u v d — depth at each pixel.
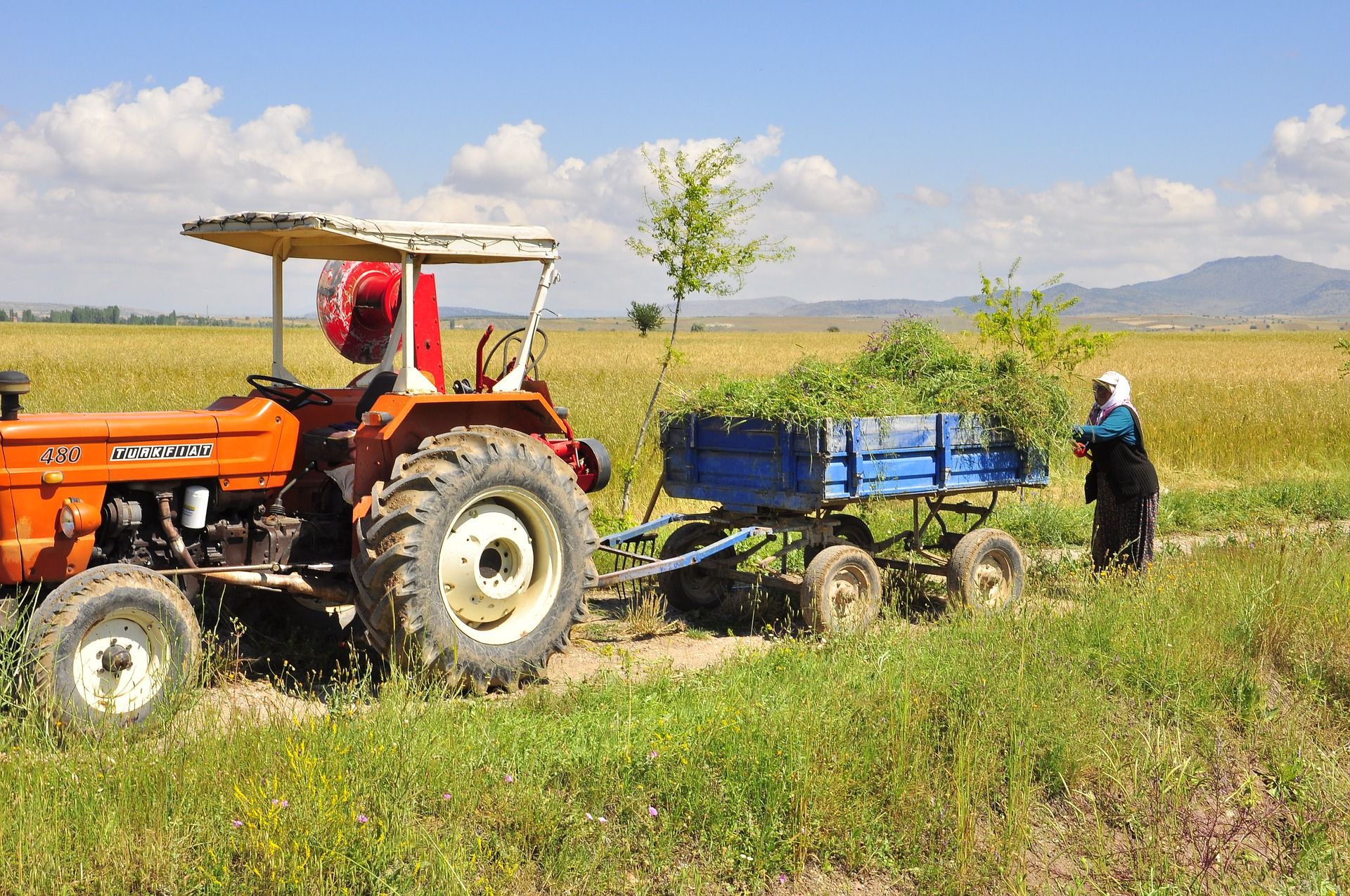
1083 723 5.71
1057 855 4.98
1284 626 7.11
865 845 4.68
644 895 4.20
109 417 5.76
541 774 4.73
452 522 6.00
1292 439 17.42
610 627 7.87
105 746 4.73
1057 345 14.88
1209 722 6.07
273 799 4.15
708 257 10.51
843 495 7.54
